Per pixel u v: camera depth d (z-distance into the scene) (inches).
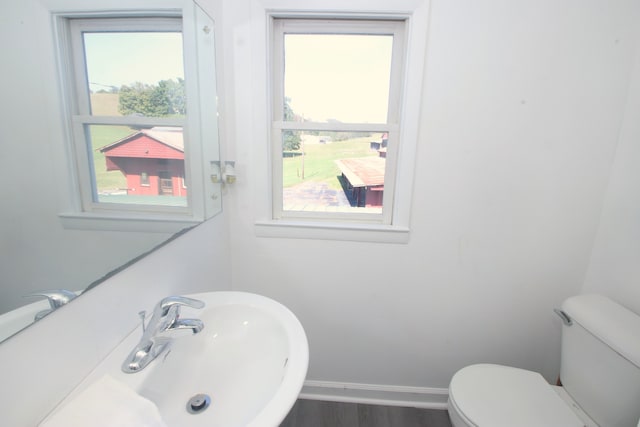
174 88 34.1
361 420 56.9
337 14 45.4
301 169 53.9
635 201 44.3
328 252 54.4
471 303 55.6
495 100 46.4
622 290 45.9
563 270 52.7
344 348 59.2
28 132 17.3
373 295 56.1
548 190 49.4
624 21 43.1
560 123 46.8
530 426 38.9
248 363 31.3
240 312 35.2
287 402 22.5
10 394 17.3
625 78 44.7
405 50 46.9
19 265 17.1
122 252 26.3
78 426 17.9
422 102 47.1
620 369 37.5
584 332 42.5
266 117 49.1
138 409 19.2
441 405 59.8
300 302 57.1
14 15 16.1
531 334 56.1
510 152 48.3
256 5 45.2
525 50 44.7
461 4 43.8
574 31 43.8
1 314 16.3
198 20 38.9
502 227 51.4
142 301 29.7
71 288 21.0
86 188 22.2
